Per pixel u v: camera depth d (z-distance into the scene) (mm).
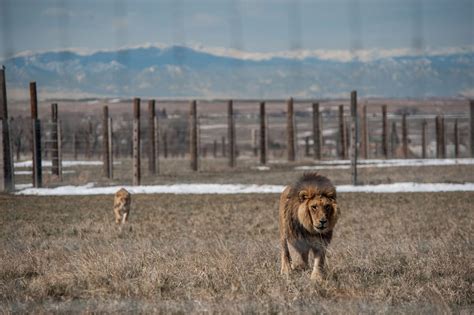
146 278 31156
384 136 189375
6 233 54656
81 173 125750
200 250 40062
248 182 111938
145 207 77188
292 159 168750
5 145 97812
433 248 39750
